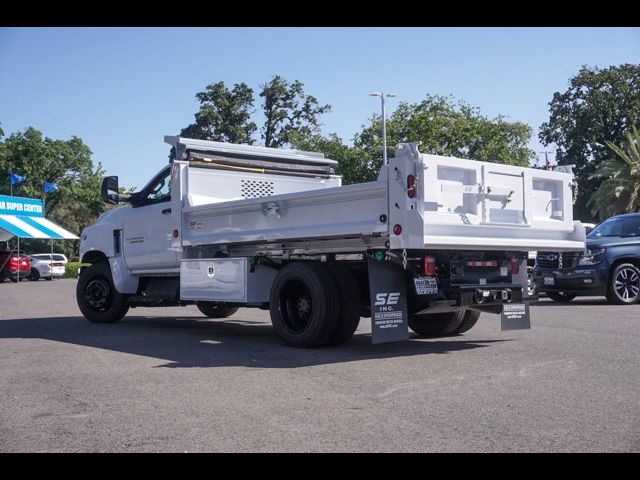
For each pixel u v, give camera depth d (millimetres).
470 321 9422
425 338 9328
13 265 33469
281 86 53938
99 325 11516
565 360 7270
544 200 8695
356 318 8234
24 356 8031
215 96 53219
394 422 4922
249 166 10594
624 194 44688
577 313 12031
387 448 4359
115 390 6090
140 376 6691
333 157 40531
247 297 8906
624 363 7055
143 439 4633
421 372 6707
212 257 9906
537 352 7844
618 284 13859
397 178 7238
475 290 8086
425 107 38719
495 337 9258
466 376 6477
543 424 4824
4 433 4828
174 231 10164
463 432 4660
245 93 53969
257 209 8938
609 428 4719
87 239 11961
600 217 47000
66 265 43094
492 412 5145
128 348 8578
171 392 5965
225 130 52688
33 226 38188
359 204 7664
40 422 5098
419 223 7113
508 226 8086
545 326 10227
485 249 8086
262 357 7715
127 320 12547
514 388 5934
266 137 54531
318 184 11398
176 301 10625
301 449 4367
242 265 8977
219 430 4801
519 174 8273
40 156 58594
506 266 8562
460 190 7590
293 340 8352
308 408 5344
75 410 5418
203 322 12078
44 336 9922
